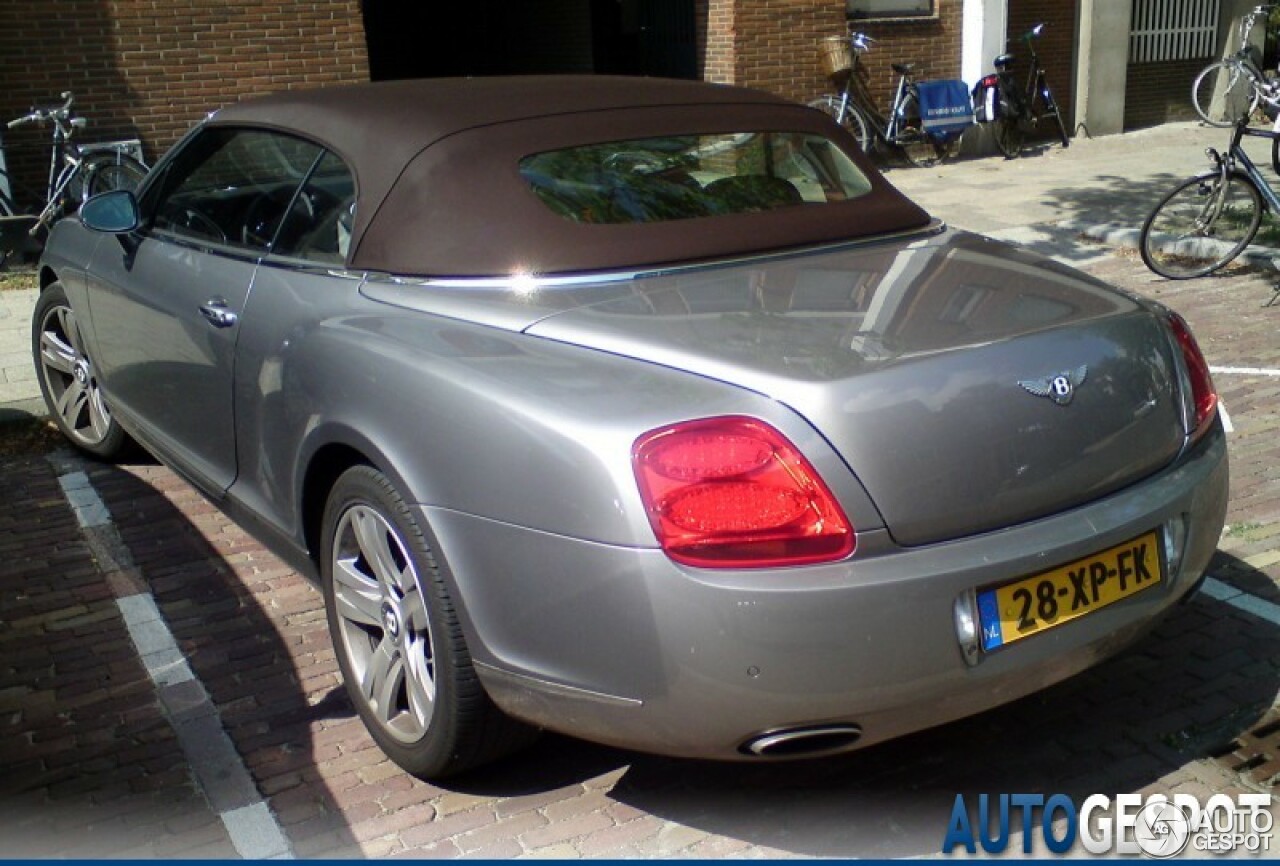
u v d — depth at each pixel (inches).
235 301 154.9
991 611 107.4
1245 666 148.1
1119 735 135.9
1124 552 115.5
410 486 118.0
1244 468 208.7
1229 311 305.6
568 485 105.4
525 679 112.0
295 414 137.0
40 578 178.7
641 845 120.2
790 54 542.9
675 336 113.7
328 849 120.2
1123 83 629.3
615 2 599.2
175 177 183.9
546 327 119.6
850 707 103.7
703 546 101.0
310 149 155.6
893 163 567.8
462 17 711.1
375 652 131.4
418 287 133.3
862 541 103.0
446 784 130.0
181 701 146.6
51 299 217.8
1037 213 439.2
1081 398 114.3
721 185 147.2
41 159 414.0
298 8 441.1
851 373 105.5
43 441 234.5
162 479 215.0
